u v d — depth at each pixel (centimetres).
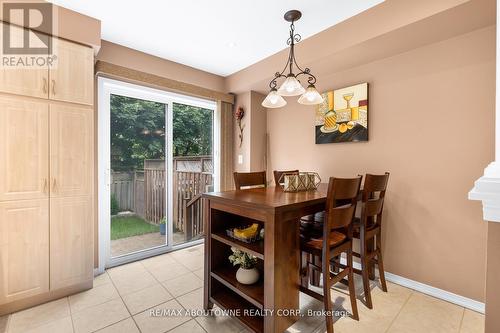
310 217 222
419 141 219
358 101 257
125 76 262
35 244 194
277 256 143
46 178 198
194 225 360
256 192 202
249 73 318
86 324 173
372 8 201
